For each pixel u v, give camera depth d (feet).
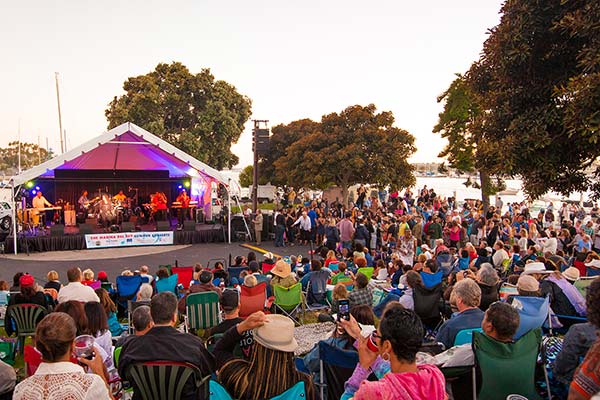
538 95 29.71
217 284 34.06
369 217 65.72
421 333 7.71
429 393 7.35
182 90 136.67
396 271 34.60
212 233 74.54
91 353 13.57
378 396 7.22
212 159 143.02
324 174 107.24
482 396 12.25
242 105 146.61
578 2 27.76
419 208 82.84
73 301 16.83
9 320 23.95
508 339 12.57
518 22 29.43
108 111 136.98
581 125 24.99
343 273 33.22
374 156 106.42
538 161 28.27
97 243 68.23
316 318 31.14
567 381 12.76
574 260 37.35
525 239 47.98
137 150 75.87
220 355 11.03
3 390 11.87
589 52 25.68
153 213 84.48
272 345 9.79
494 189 88.89
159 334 11.20
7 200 91.86
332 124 111.45
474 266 35.29
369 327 14.92
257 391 9.73
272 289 29.94
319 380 15.76
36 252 65.00
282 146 145.28
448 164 92.43
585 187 29.27
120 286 32.04
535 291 20.20
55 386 8.56
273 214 78.48
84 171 82.53
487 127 32.53
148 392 10.87
